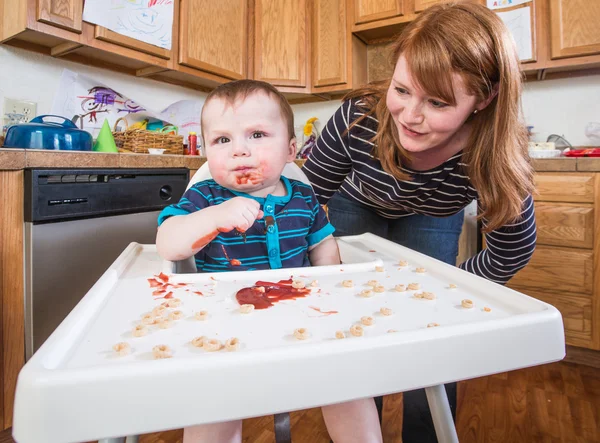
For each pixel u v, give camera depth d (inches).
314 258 31.0
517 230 32.2
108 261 50.7
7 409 42.1
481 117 27.3
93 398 10.1
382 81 34.7
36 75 66.2
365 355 11.9
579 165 63.0
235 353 11.2
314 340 13.0
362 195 40.5
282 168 28.0
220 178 26.6
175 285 18.4
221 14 85.8
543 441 43.4
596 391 54.7
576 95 80.4
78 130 54.0
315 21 97.4
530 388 55.4
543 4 73.7
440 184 32.8
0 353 41.1
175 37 77.4
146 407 10.4
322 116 109.3
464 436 44.2
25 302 42.4
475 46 22.0
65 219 45.4
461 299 17.1
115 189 51.1
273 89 28.5
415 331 12.8
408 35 24.6
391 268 22.1
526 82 84.3
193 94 95.6
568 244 64.7
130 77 81.2
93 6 62.7
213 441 21.0
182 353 11.9
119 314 14.9
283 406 11.2
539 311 14.6
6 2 59.0
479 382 57.2
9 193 41.1
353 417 21.8
